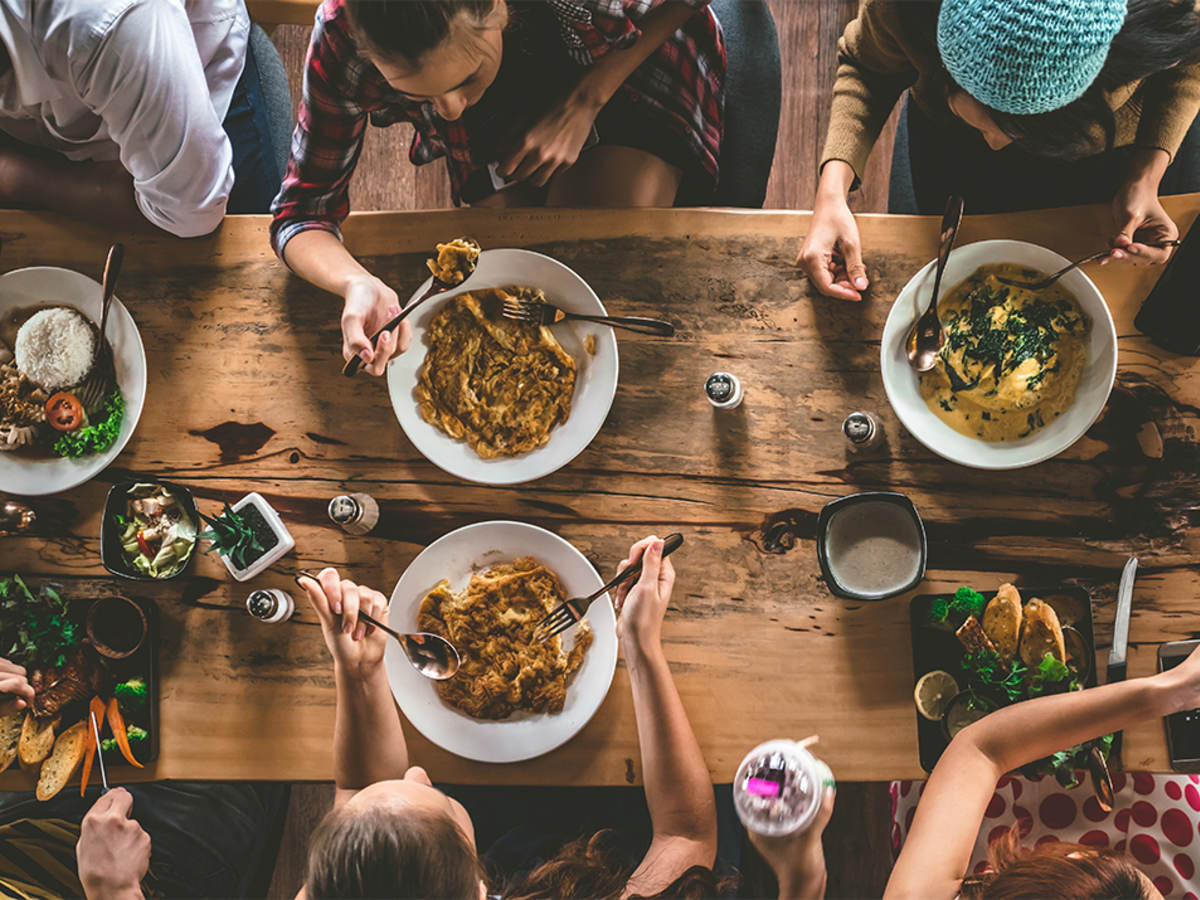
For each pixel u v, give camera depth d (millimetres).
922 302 1355
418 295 1392
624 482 1411
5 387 1424
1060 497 1349
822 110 2342
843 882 1995
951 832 1182
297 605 1418
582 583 1357
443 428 1408
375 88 1351
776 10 2352
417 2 1029
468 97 1259
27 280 1451
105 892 1331
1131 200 1352
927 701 1312
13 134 1562
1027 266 1350
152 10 1326
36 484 1427
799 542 1374
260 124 1788
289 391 1461
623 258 1443
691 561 1389
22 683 1338
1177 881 1373
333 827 1045
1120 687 1199
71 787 1616
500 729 1352
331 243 1421
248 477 1449
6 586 1397
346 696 1316
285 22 1806
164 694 1404
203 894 1557
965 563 1352
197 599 1423
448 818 1080
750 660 1361
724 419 1409
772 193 2344
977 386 1337
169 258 1492
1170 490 1327
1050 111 1151
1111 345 1285
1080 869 1069
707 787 1308
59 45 1327
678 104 1591
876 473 1379
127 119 1357
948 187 1656
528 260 1399
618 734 1360
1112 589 1327
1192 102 1361
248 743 1389
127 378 1438
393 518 1431
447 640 1362
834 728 1337
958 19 1096
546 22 1409
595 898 1220
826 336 1410
